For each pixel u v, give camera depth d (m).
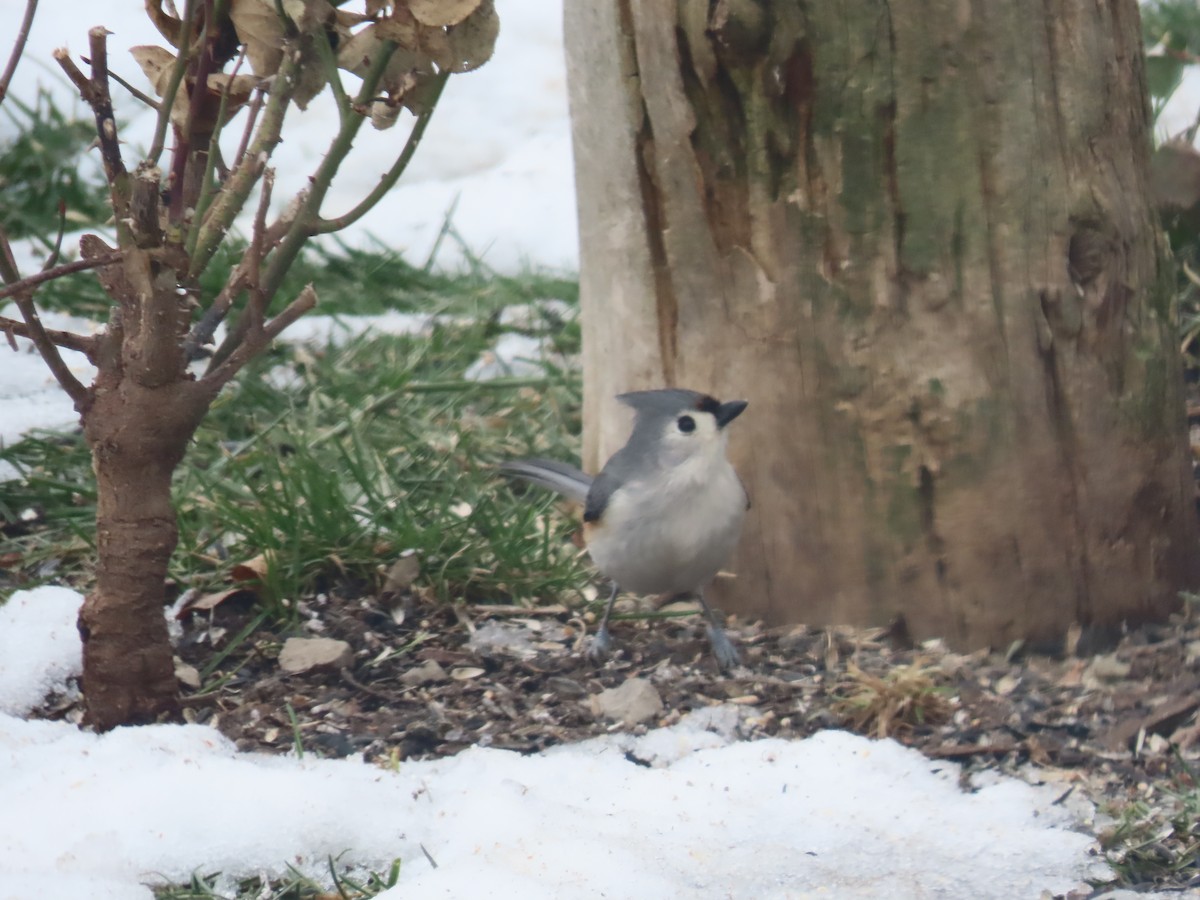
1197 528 9.23
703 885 6.51
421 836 6.85
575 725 8.08
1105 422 8.55
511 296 14.13
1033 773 7.52
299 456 10.27
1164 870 6.65
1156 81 14.79
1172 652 8.55
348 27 6.91
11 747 7.52
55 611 8.87
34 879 6.31
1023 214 8.20
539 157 16.78
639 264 9.04
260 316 7.21
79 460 11.04
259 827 6.80
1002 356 8.31
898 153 8.10
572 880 6.43
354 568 9.54
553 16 19.33
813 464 8.69
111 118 6.84
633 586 8.86
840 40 7.94
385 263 14.34
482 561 9.78
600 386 9.77
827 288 8.39
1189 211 11.76
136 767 7.26
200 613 9.06
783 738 7.93
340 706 8.23
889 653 8.66
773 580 9.03
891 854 6.79
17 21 18.48
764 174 8.36
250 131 7.16
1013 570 8.53
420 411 12.08
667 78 8.45
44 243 13.78
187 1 6.55
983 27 7.95
